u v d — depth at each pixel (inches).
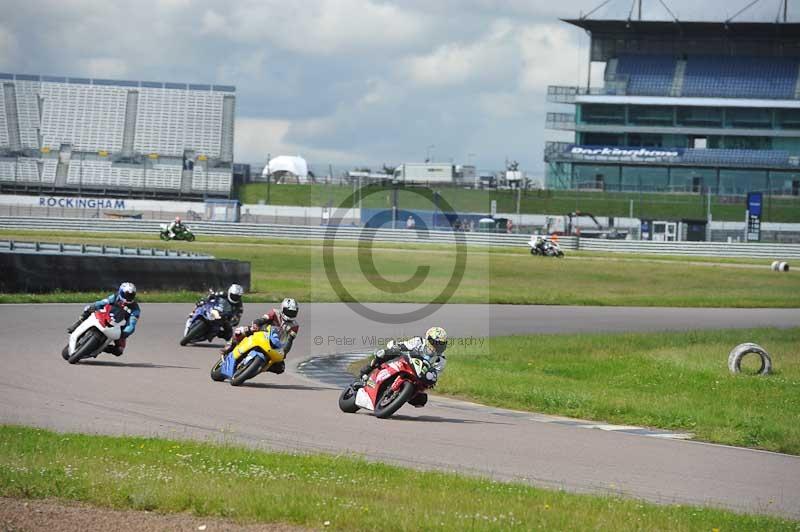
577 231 7726.4
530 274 5334.6
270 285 3892.7
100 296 2903.5
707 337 2659.9
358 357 2186.3
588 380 1861.5
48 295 2790.4
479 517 705.0
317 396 1455.5
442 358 1294.3
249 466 852.6
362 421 1236.5
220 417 1178.6
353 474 850.8
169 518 700.0
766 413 1508.4
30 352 1707.7
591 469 1023.6
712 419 1402.6
